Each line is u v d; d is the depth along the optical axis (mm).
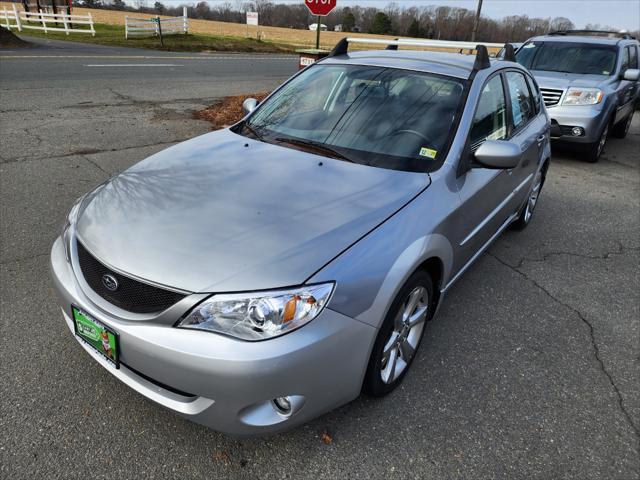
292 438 2375
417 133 3045
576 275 4309
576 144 7926
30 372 2662
